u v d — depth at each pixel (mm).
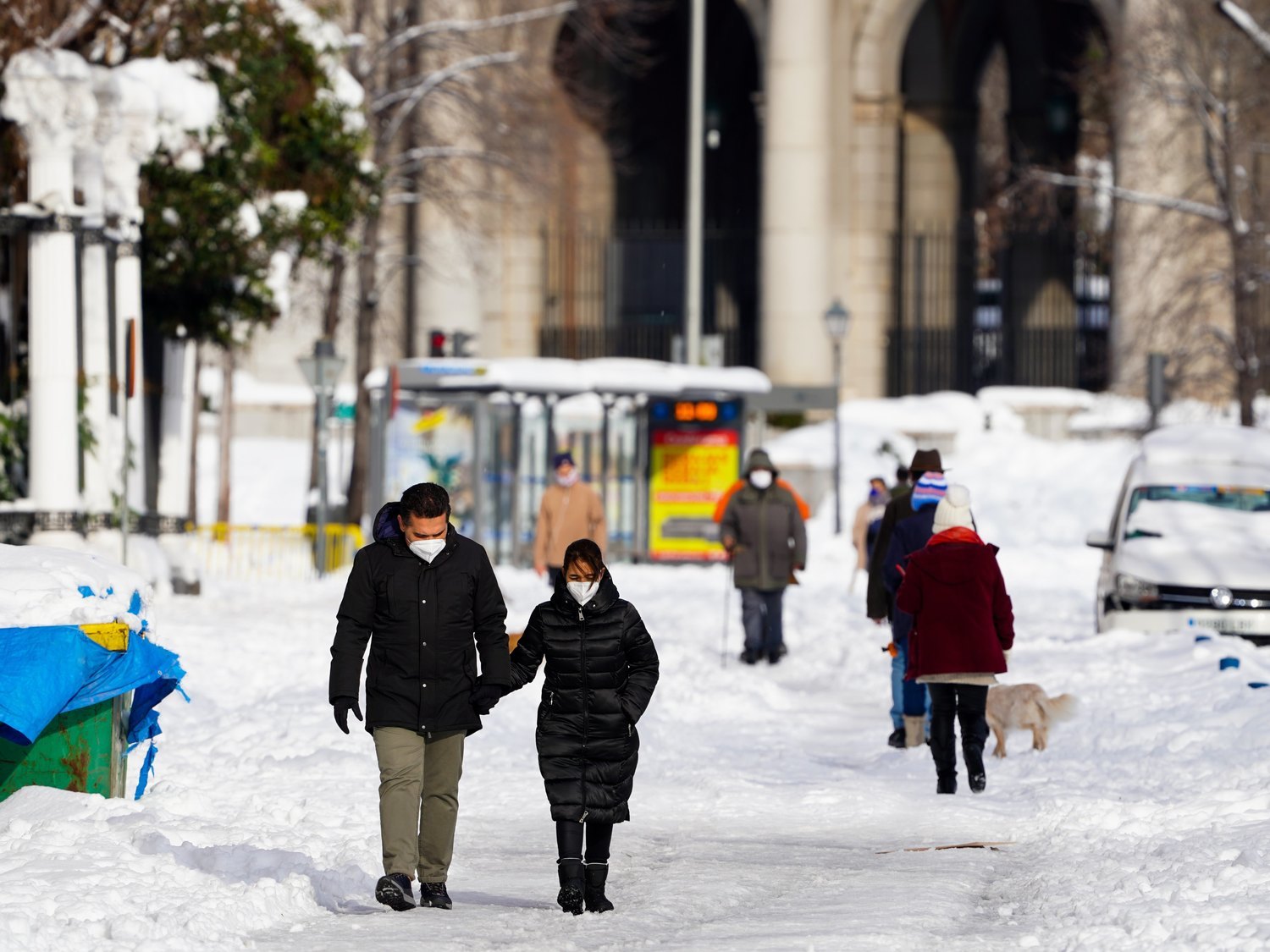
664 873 34750
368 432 153750
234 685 60969
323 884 32125
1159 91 156375
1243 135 154125
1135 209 166000
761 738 56406
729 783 46562
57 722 37562
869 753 53781
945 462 166000
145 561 90625
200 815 38719
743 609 77375
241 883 31109
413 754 30953
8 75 81750
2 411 86188
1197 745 49094
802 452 158750
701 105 138000
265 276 102000
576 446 131500
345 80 107625
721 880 33875
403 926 29391
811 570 127312
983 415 174750
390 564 31078
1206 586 76188
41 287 83000
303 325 184750
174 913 28312
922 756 51281
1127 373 164375
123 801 37281
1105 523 151875
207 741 49781
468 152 158125
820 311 183500
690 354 137250
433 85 155500
